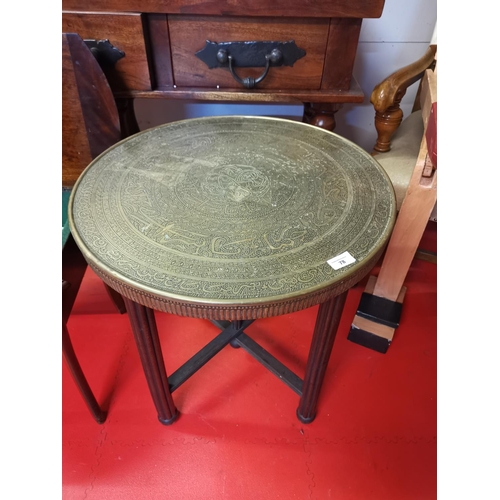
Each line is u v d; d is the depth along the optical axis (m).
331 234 0.73
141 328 0.83
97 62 1.06
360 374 1.23
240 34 1.08
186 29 1.08
